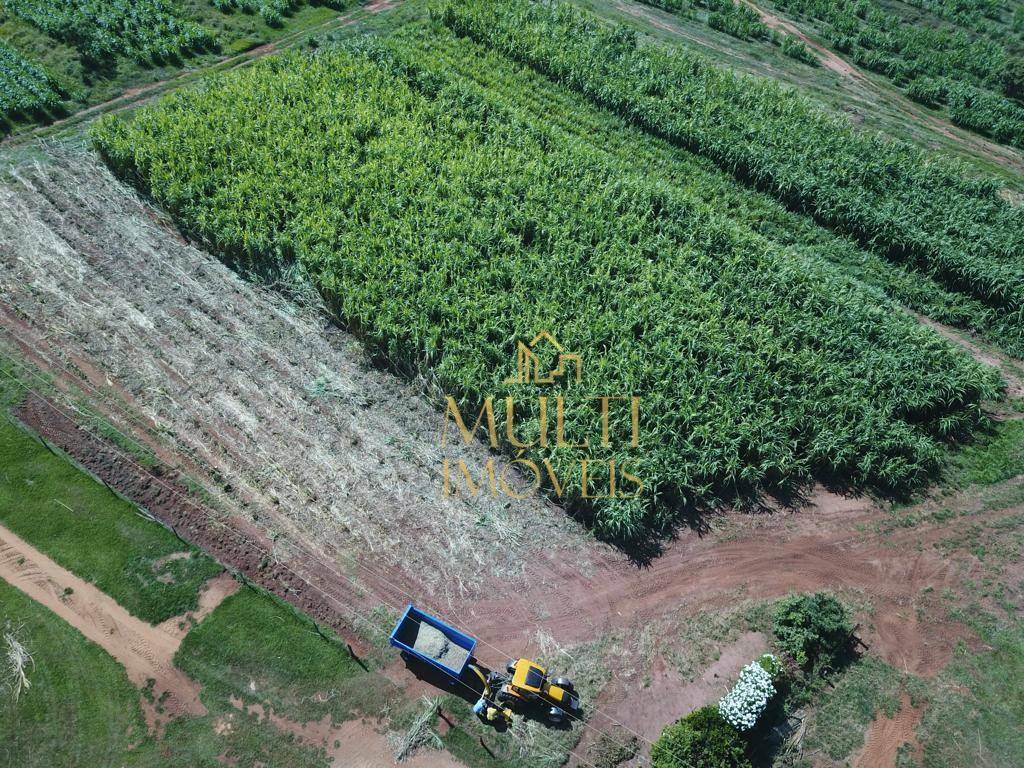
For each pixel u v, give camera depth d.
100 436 29.14
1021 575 27.02
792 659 24.09
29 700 22.89
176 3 54.28
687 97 45.88
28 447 28.67
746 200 40.94
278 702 23.17
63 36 48.97
